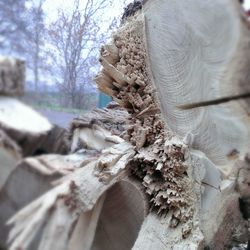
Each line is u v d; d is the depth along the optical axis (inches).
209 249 23.7
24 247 20.3
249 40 21.0
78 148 30.8
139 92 25.7
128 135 26.8
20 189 22.0
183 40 23.6
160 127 25.4
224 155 24.3
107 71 25.3
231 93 22.5
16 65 23.8
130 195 26.9
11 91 23.8
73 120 32.0
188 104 24.4
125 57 25.5
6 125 22.7
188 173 23.4
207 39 22.5
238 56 21.5
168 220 23.5
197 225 23.0
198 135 24.6
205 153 24.6
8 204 21.6
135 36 25.4
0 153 22.1
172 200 23.3
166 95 25.1
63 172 23.5
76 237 22.4
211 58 22.6
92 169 24.0
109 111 35.9
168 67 24.6
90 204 22.6
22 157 22.9
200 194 23.7
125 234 27.0
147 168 24.9
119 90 26.5
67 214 21.9
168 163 23.5
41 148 24.9
